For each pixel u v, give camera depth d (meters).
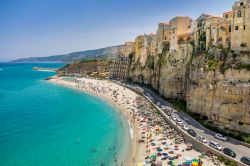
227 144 55.38
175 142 61.84
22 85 197.38
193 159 49.66
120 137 70.75
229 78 62.69
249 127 56.56
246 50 62.72
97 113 100.38
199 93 73.06
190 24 110.50
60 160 56.25
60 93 154.62
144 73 148.12
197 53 79.62
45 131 77.00
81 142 67.50
